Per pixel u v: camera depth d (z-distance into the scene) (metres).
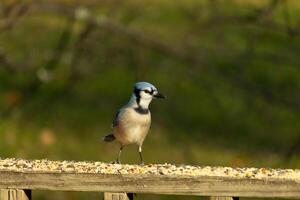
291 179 5.38
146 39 15.52
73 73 15.95
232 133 18.16
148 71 19.56
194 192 5.50
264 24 14.26
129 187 5.63
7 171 5.85
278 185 5.36
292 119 18.20
